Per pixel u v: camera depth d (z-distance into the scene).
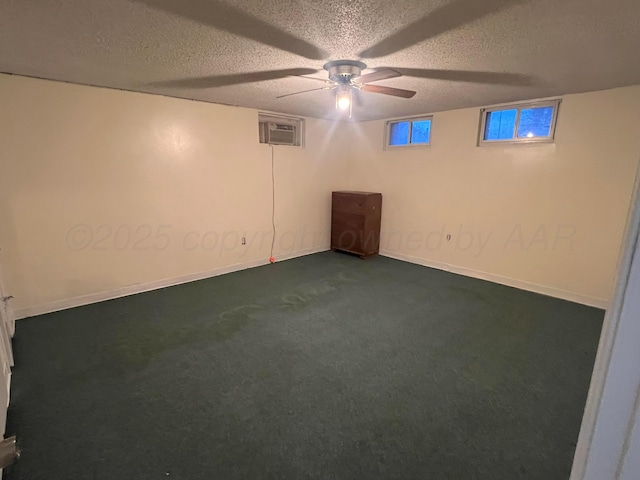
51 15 1.65
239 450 1.63
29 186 2.88
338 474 1.51
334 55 2.20
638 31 1.77
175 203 3.75
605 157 3.13
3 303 2.48
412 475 1.51
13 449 0.97
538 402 1.97
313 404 1.94
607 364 0.49
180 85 3.06
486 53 2.14
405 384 2.13
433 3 1.51
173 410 1.88
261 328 2.84
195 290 3.71
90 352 2.45
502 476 1.51
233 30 1.82
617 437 0.49
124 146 3.32
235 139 4.12
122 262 3.49
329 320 3.00
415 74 2.61
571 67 2.42
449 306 3.31
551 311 3.21
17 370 2.22
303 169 4.93
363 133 5.21
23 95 2.75
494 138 3.91
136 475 1.49
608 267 3.23
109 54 2.21
